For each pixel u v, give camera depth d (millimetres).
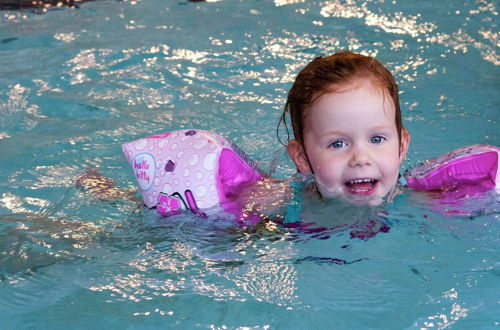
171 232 2549
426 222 2521
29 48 5176
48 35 5469
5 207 2891
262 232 2516
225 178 2703
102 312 2090
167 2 6488
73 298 2170
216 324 2010
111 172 3219
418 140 3439
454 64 4621
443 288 2150
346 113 2369
